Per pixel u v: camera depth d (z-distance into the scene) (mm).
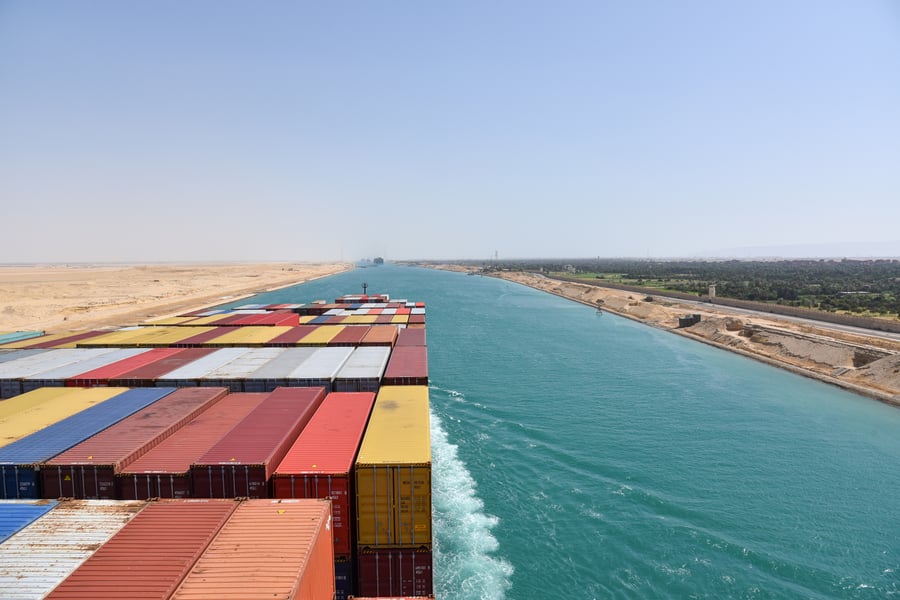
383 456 19453
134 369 33438
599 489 32312
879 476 34031
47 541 13289
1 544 13109
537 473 34531
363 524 19062
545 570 24625
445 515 29312
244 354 39000
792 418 45500
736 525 28297
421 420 24141
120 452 19312
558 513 29578
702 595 22891
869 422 44406
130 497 18484
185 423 23594
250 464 18406
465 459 36688
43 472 18281
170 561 12547
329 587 15781
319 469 18828
